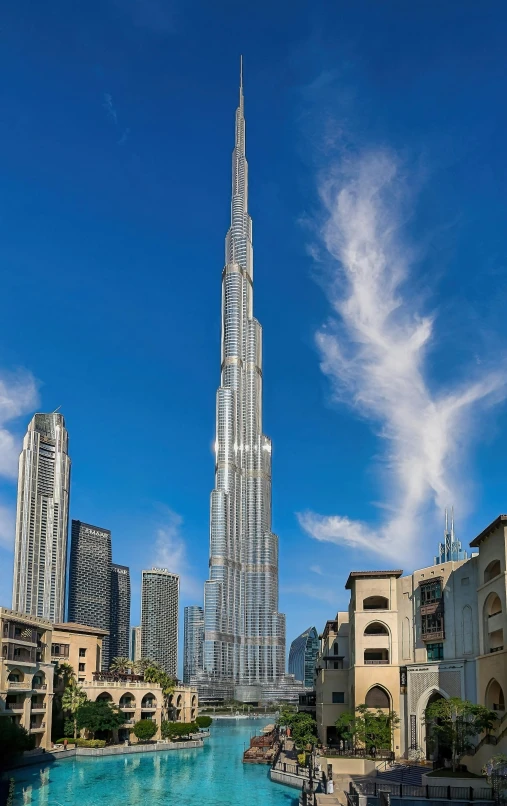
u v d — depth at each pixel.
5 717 76.44
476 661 68.62
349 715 78.81
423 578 78.25
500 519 62.75
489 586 65.94
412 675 76.12
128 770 80.94
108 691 108.81
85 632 117.25
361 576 82.75
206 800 62.25
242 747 117.44
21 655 84.56
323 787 60.06
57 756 88.00
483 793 51.88
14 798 61.62
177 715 136.62
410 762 71.00
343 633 100.44
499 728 59.31
